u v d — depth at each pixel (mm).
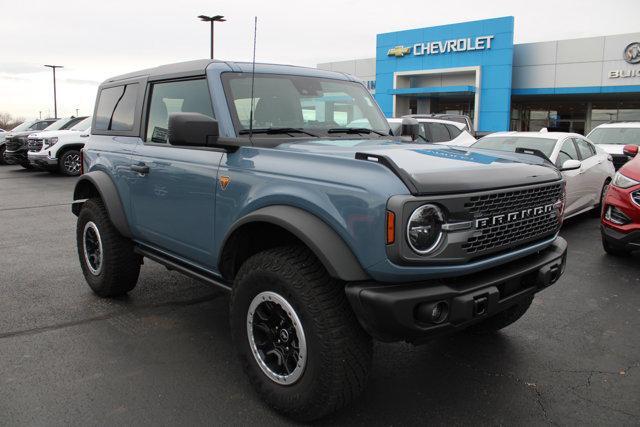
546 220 3105
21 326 4098
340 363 2566
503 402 3049
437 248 2449
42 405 2947
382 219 2363
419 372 3422
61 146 15859
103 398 3035
